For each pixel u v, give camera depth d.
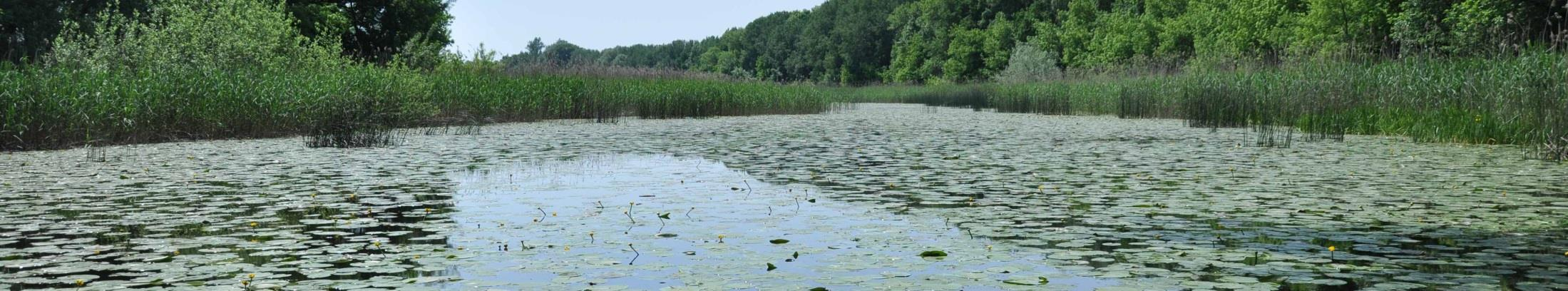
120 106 14.15
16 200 7.41
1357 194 7.69
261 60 18.58
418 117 19.77
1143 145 13.97
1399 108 16.41
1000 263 4.77
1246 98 20.33
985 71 64.75
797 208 6.95
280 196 7.68
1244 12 36.41
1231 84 21.33
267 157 11.59
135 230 5.87
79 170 9.90
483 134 17.16
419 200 7.47
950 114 29.45
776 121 24.12
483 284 4.29
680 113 26.81
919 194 7.86
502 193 7.93
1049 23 60.50
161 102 14.73
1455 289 4.12
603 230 5.89
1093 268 4.62
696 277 4.44
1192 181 8.79
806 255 5.01
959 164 10.76
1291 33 33.47
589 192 8.04
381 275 4.50
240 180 8.90
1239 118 19.84
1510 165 10.04
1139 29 47.97
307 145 13.71
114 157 11.54
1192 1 44.50
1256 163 10.63
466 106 21.64
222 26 18.67
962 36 68.12
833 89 60.47
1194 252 5.07
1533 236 5.54
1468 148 12.44
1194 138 15.75
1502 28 20.83
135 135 14.26
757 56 120.69
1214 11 41.22
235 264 4.75
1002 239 5.53
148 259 4.89
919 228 5.96
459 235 5.71
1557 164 10.15
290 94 16.53
